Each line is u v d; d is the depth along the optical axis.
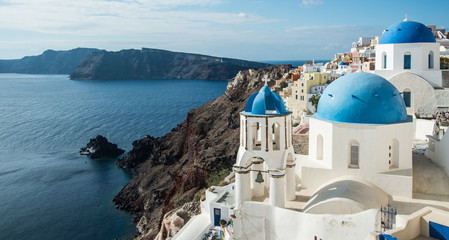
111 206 84.38
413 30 42.72
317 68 117.00
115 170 111.31
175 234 42.12
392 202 26.25
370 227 21.88
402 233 20.31
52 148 135.50
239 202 27.38
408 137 27.97
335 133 28.03
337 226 23.17
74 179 102.19
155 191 83.50
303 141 42.12
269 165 25.98
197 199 60.00
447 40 87.50
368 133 27.00
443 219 20.89
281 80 123.12
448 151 27.70
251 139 26.31
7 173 106.25
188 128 118.25
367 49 105.19
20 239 67.81
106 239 68.69
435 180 27.98
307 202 26.77
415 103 42.19
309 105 84.50
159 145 116.88
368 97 27.73
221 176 63.81
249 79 137.62
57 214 78.81
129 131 164.25
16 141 146.00
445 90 40.84
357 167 28.03
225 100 129.25
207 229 38.03
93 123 182.62
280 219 25.84
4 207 81.94
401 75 42.22
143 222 74.94
